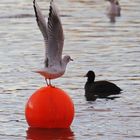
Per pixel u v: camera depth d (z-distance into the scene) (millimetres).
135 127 20266
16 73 28031
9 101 23500
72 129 20062
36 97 19859
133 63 30078
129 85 26047
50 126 19859
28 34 38438
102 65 29672
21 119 21266
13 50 33406
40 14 18312
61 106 19703
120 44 35250
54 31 18266
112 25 42188
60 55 18547
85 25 41812
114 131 19891
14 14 46219
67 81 26594
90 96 24281
